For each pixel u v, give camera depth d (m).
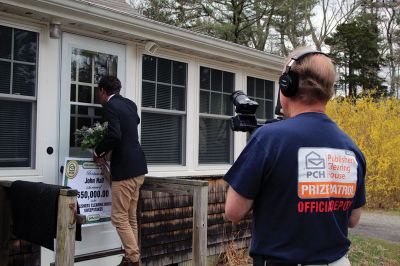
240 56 5.64
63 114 4.07
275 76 6.58
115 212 3.96
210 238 5.48
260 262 1.65
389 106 11.62
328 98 1.72
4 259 3.55
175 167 5.10
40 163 3.89
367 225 8.41
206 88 5.54
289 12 21.56
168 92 5.07
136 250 4.00
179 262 5.11
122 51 4.60
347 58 24.19
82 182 4.05
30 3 3.60
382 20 27.61
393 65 26.94
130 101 4.07
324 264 1.59
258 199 1.65
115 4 5.26
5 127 3.71
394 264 5.62
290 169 1.59
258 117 6.32
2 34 3.69
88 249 4.23
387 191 10.65
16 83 3.76
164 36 4.68
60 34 4.04
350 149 1.72
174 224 5.06
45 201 3.01
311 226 1.58
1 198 3.54
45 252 3.91
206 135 5.55
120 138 3.83
